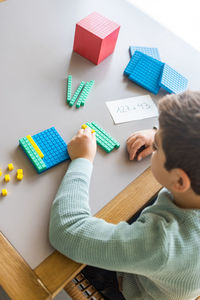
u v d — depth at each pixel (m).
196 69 0.97
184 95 0.52
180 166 0.48
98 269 0.79
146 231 0.51
